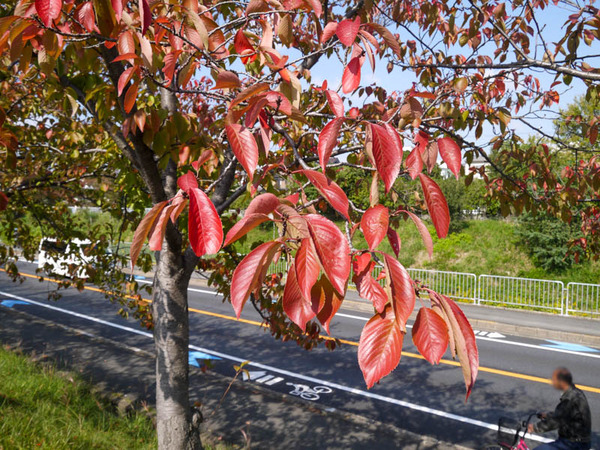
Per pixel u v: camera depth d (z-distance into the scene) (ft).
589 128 13.55
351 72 4.69
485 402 24.57
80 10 6.10
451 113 10.81
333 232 2.99
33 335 35.09
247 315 43.91
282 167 4.37
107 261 22.31
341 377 27.81
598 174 14.03
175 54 5.84
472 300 51.13
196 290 56.85
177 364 12.15
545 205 15.44
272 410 22.97
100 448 16.33
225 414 22.43
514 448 17.07
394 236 3.70
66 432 16.72
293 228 3.17
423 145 4.58
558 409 16.53
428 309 3.12
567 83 12.51
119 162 14.21
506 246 63.41
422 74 15.67
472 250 64.18
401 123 4.88
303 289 2.93
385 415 22.93
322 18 14.53
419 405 24.08
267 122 5.29
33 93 18.29
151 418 20.65
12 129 18.07
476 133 13.38
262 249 3.00
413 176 4.07
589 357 32.94
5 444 14.47
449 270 61.05
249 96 4.19
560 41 11.34
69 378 24.50
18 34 5.36
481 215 73.97
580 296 49.24
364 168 6.17
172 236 11.45
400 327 2.93
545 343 36.78
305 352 32.45
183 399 12.22
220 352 32.55
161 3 6.25
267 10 6.64
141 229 3.80
